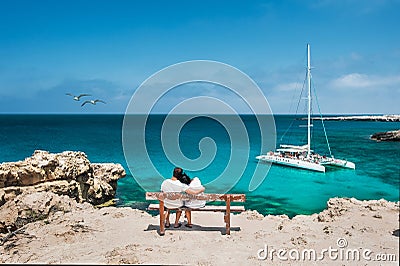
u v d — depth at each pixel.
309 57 34.62
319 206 17.52
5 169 13.28
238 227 8.00
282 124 125.69
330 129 94.88
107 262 5.82
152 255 6.18
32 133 75.69
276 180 26.09
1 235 9.34
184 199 7.13
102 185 18.16
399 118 141.75
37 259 6.04
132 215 9.00
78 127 100.81
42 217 9.80
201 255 6.22
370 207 9.20
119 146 47.62
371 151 45.28
